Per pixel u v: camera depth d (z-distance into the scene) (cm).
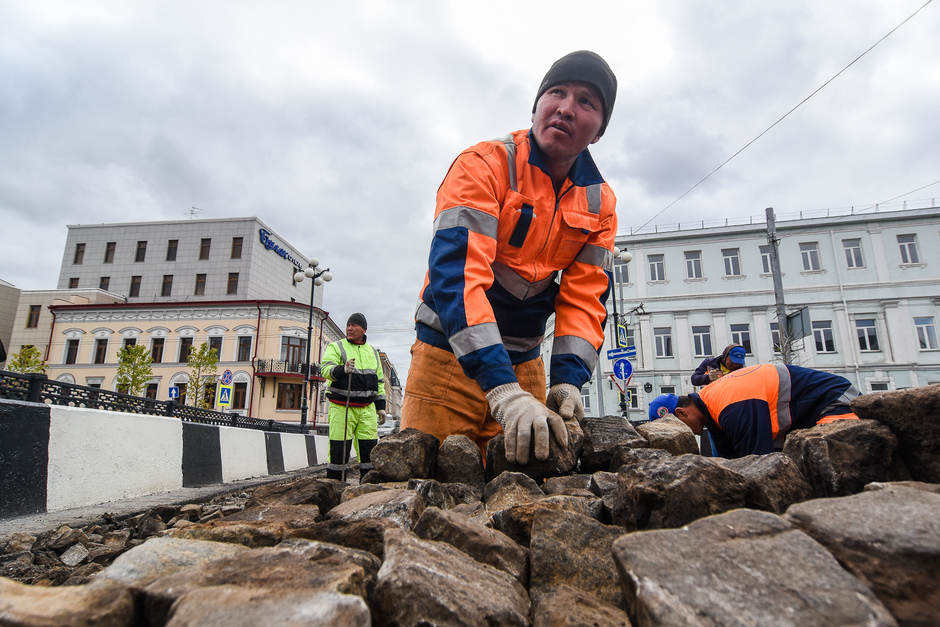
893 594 74
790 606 70
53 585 201
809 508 92
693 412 281
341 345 567
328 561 101
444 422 241
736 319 2481
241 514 163
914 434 136
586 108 211
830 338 2380
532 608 110
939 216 2398
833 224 2478
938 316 2317
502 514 146
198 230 3494
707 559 81
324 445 1257
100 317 3089
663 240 2619
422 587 89
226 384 1600
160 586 86
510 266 226
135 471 450
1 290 3453
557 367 227
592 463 203
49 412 354
